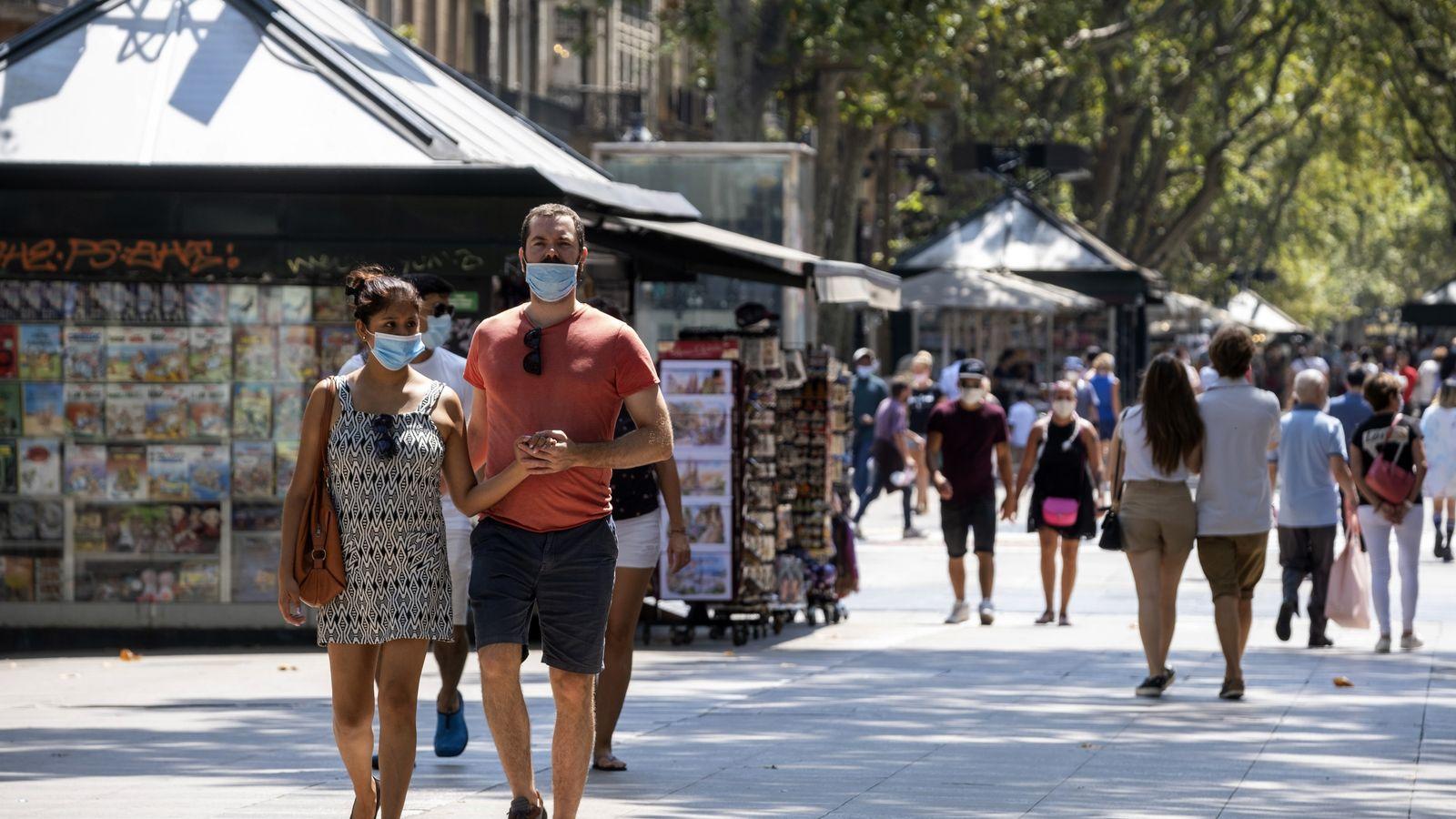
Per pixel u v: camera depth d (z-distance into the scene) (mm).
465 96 45156
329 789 21688
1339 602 37656
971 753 24641
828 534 42906
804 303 66938
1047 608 43656
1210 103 149375
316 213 37750
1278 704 30031
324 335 39000
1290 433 38156
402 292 18000
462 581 23562
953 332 96625
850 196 110625
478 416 18719
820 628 42750
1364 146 174125
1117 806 20734
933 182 142625
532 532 18000
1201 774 23156
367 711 18344
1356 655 37531
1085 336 107312
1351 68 152500
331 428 18094
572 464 17391
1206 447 30609
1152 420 30562
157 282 39031
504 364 17953
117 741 25844
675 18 99625
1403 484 38000
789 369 40688
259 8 40594
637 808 20359
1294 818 20125
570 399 17844
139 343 39281
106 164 37531
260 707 29609
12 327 39438
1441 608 47062
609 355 17875
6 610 39594
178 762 23891
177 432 39344
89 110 38781
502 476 17734
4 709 29422
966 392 43250
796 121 105125
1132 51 136875
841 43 91188
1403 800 21344
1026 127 134500
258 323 39094
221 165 37469
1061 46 127625
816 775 22766
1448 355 118625
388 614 17922
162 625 39406
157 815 19922
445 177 37281
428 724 27281
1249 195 185750
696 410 38500
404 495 17984
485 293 37750
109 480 39500
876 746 25266
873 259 125062
